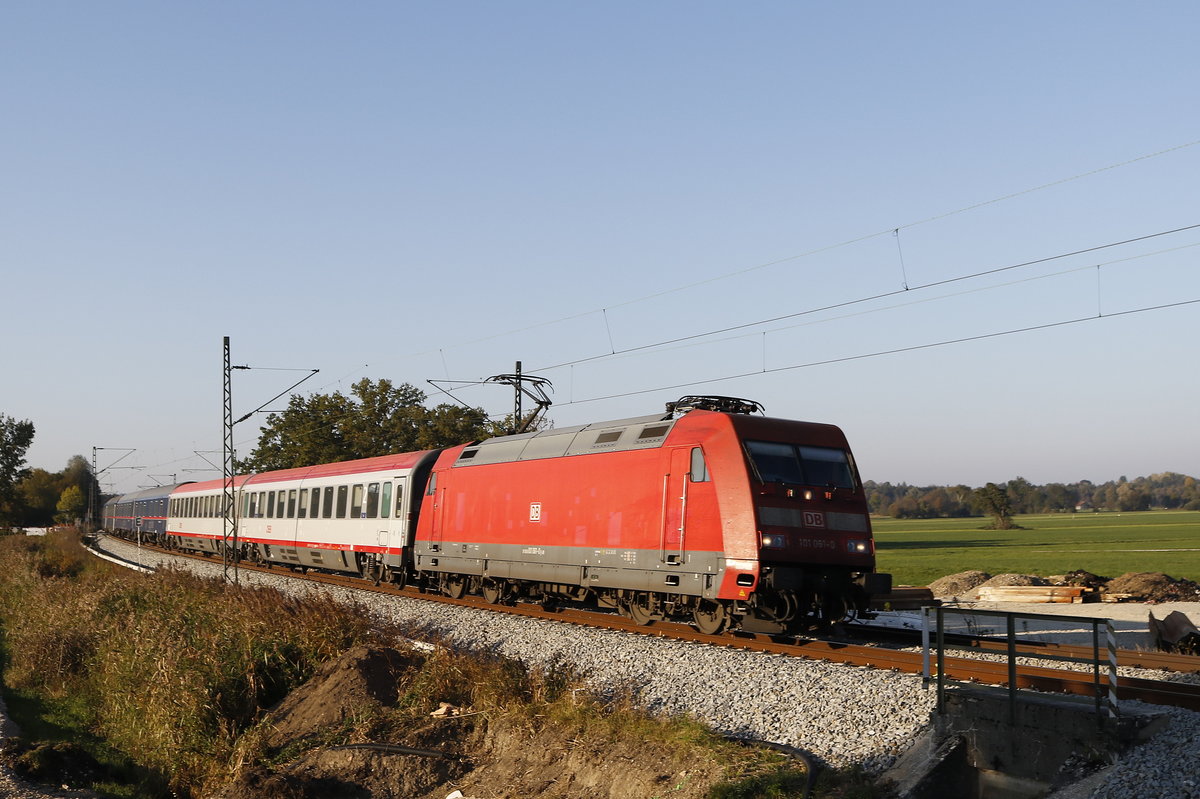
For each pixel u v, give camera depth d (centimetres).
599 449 1989
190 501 4900
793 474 1697
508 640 1792
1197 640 1500
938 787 970
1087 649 1448
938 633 1045
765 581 1605
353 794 1306
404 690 1591
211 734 1620
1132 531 9050
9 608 3312
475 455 2464
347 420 5347
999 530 10419
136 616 2358
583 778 1165
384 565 2834
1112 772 881
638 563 1834
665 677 1395
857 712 1127
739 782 995
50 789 1430
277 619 1975
